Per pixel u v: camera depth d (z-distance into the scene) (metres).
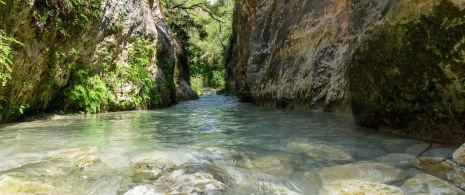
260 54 9.93
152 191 1.69
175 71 14.93
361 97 3.65
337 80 6.00
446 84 2.59
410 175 1.97
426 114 2.88
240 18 13.15
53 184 1.83
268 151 2.70
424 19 2.62
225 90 22.25
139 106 7.94
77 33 5.59
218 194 1.71
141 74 8.15
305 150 2.71
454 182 1.84
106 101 6.92
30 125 4.54
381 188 1.75
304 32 7.33
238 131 3.88
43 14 4.48
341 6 6.43
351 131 3.60
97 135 3.62
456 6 2.38
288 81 7.66
